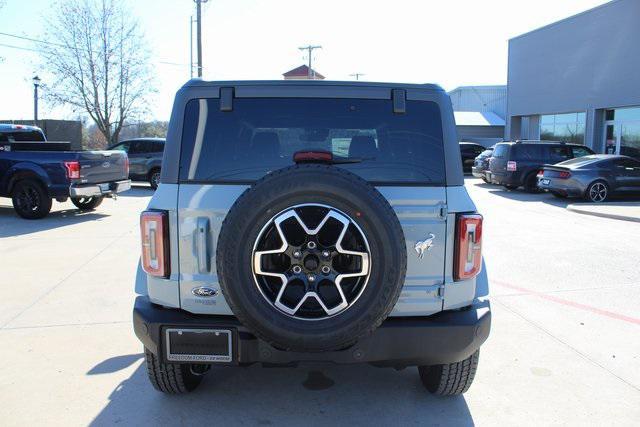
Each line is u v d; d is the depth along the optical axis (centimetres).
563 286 663
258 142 321
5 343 474
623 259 806
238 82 322
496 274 719
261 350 298
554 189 1593
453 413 362
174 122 316
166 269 308
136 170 1886
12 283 664
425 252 310
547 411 365
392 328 301
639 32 2083
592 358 449
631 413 363
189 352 303
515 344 478
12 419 349
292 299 283
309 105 323
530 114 2859
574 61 2477
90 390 389
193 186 307
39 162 1153
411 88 326
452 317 313
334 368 432
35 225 1111
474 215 310
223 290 278
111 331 504
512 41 2988
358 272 277
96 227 1086
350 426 346
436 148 319
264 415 359
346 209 272
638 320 541
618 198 1641
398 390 395
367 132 324
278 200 270
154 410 363
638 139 2150
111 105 3148
